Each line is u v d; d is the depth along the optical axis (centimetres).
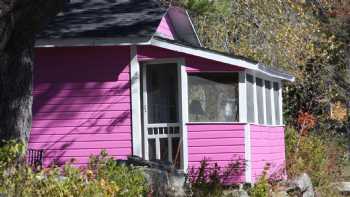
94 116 2009
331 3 3822
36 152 1967
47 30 1981
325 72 3556
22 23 1326
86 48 2022
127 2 2167
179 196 1595
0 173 1113
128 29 1966
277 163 2300
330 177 2544
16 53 1389
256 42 3177
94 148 2003
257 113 2111
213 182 1759
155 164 1672
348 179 2878
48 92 2025
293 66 3200
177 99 1986
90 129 2008
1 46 1318
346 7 3891
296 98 3459
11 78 1405
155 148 2000
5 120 1410
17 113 1422
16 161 1162
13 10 1275
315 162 2548
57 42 1958
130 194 1336
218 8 2961
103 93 2011
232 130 1972
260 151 2105
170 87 1998
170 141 1992
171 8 2392
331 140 3250
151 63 2012
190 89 1988
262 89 2238
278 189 2027
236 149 1969
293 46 3177
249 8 3212
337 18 3884
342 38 3850
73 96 2020
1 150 1138
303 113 3212
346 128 3725
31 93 1450
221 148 1967
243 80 1983
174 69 1997
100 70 2014
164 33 2305
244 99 1980
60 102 2020
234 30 3222
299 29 3225
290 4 3288
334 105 3516
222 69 1980
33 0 1279
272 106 2372
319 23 3669
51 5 1323
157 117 2008
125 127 1997
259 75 2189
